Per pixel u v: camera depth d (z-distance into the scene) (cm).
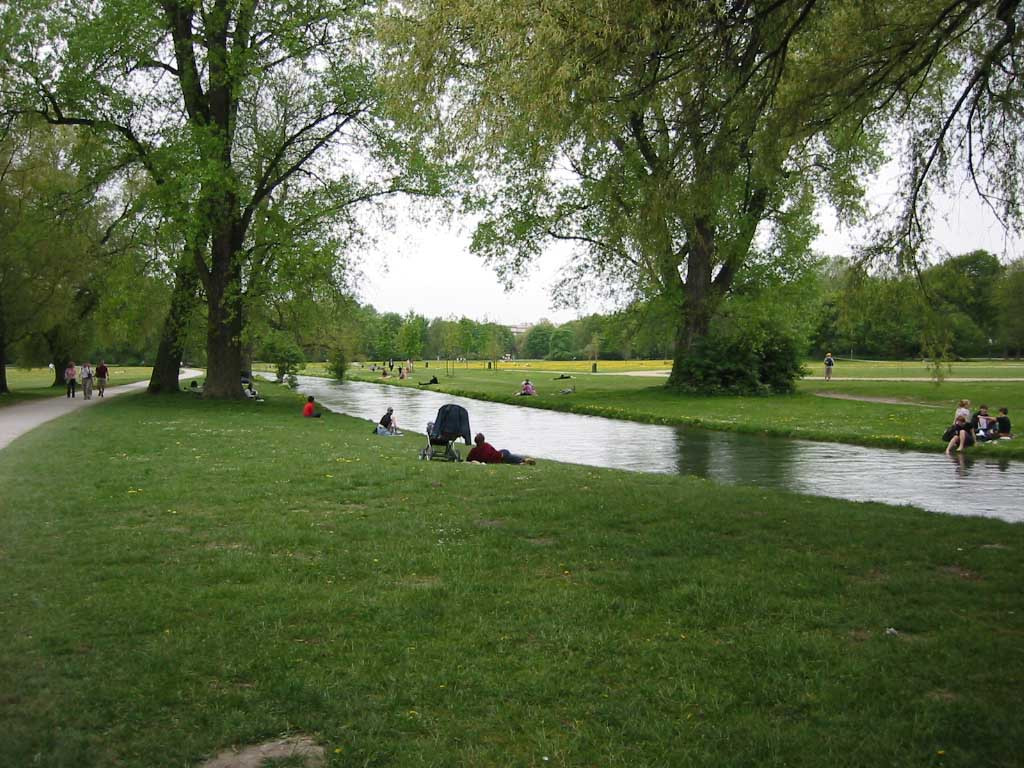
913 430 2328
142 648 518
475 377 7050
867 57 1065
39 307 3597
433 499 1091
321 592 642
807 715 427
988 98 1045
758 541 838
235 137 3162
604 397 3850
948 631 545
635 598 630
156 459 1495
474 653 510
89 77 2711
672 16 823
